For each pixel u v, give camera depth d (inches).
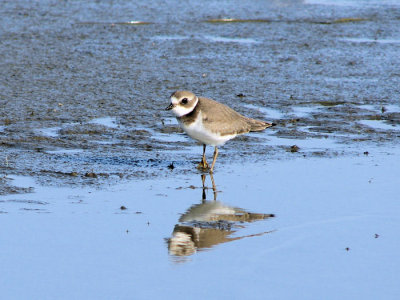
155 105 610.9
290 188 433.7
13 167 449.1
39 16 942.4
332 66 755.4
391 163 486.9
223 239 352.5
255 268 319.0
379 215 388.2
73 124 552.1
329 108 618.2
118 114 583.5
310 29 918.4
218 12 994.7
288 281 306.3
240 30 901.8
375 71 739.4
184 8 1016.9
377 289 300.4
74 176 440.1
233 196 418.3
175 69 726.5
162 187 430.3
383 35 898.1
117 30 882.8
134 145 514.6
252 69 735.1
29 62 732.0
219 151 509.7
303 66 753.0
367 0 1115.3
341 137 548.1
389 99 647.8
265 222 377.1
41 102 604.1
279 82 691.4
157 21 934.4
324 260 329.4
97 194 411.5
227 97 636.7
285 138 544.1
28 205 387.2
